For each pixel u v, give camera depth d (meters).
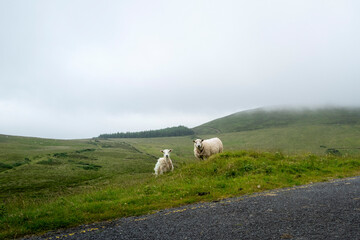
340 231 5.67
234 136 187.62
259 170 13.83
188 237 5.93
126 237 6.23
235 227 6.32
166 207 8.91
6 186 44.62
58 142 157.38
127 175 57.56
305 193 9.32
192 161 20.83
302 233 5.68
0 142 126.75
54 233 7.04
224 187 11.34
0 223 8.09
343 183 10.94
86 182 49.19
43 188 42.97
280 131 177.25
